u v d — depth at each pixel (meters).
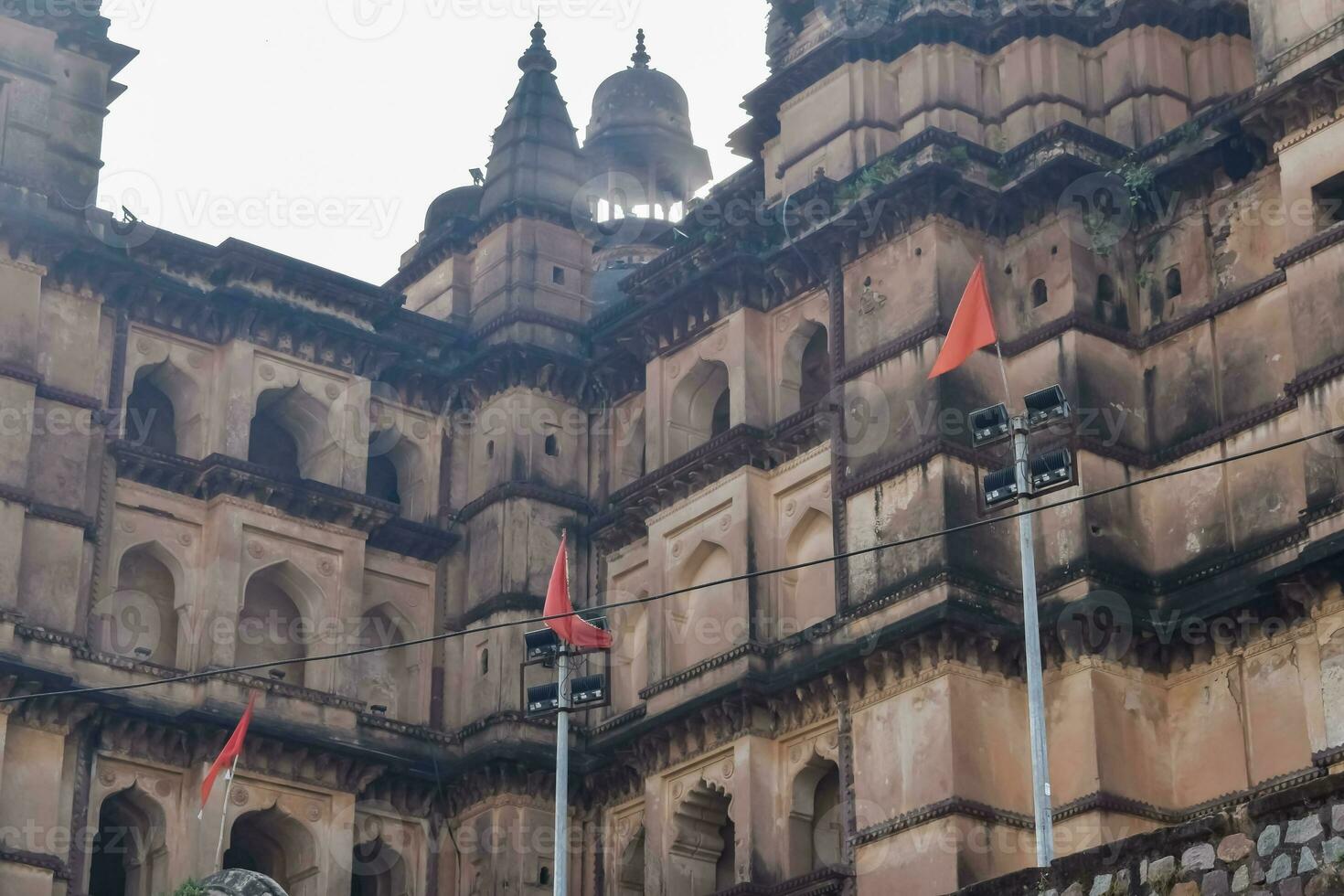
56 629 35.75
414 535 41.06
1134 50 37.44
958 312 31.42
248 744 37.16
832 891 33.28
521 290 42.59
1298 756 31.28
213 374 39.69
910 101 38.09
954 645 32.88
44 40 39.00
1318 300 31.73
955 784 32.09
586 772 39.19
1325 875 16.50
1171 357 35.03
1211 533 33.56
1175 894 17.31
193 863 35.84
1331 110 32.31
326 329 40.56
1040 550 33.94
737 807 35.19
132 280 38.66
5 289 36.72
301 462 40.59
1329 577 30.42
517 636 39.78
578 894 38.66
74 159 39.06
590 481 41.81
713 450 37.75
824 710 34.75
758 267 38.28
